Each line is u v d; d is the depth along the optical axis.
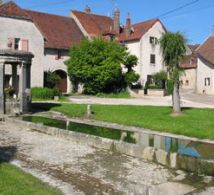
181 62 20.28
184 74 20.33
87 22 50.25
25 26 37.62
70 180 8.56
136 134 14.39
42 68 39.31
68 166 9.77
